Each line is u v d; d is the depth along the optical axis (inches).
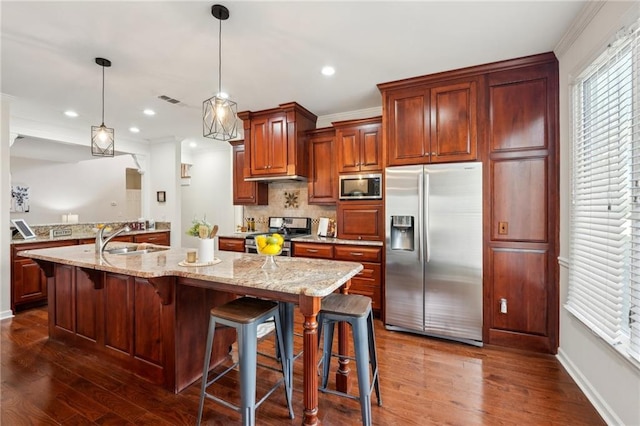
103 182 322.7
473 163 104.6
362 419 61.2
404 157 115.7
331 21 80.0
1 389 79.5
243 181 181.5
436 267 109.9
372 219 138.3
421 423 67.0
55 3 71.7
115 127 184.1
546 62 97.4
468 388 79.9
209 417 68.9
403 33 85.7
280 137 152.0
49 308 109.6
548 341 98.4
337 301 69.8
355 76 113.4
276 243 74.6
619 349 62.1
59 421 67.6
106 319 93.4
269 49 94.2
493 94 104.0
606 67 71.9
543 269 98.6
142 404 73.6
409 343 107.0
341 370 77.4
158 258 91.2
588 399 74.9
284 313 75.4
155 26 81.7
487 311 105.0
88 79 115.0
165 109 149.6
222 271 72.5
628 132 63.9
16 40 88.1
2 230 131.7
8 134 132.2
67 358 95.7
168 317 79.1
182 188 272.5
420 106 113.6
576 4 72.9
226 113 93.3
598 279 72.7
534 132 99.2
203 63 103.2
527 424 66.8
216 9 74.4
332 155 154.6
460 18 78.7
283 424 66.5
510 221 102.1
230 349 97.4
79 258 91.1
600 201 73.7
